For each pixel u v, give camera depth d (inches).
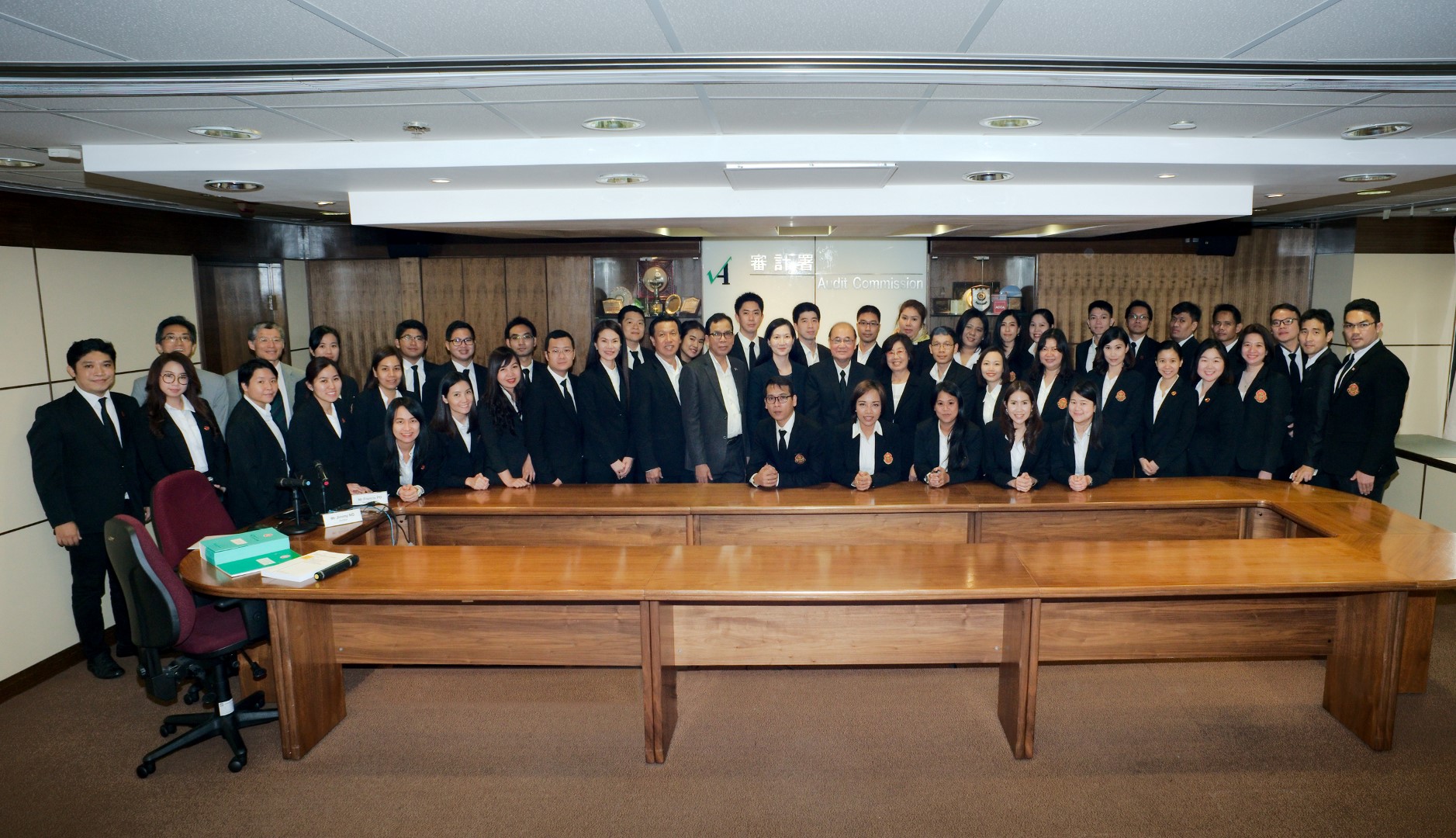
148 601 115.7
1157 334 305.9
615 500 162.7
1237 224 292.5
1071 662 157.2
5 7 76.6
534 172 152.3
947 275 301.0
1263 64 99.8
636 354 206.4
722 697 144.1
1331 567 121.3
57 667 165.0
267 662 143.6
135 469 165.2
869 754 125.1
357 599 116.6
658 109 121.3
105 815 114.2
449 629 131.8
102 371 158.2
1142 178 165.9
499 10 80.0
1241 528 162.7
